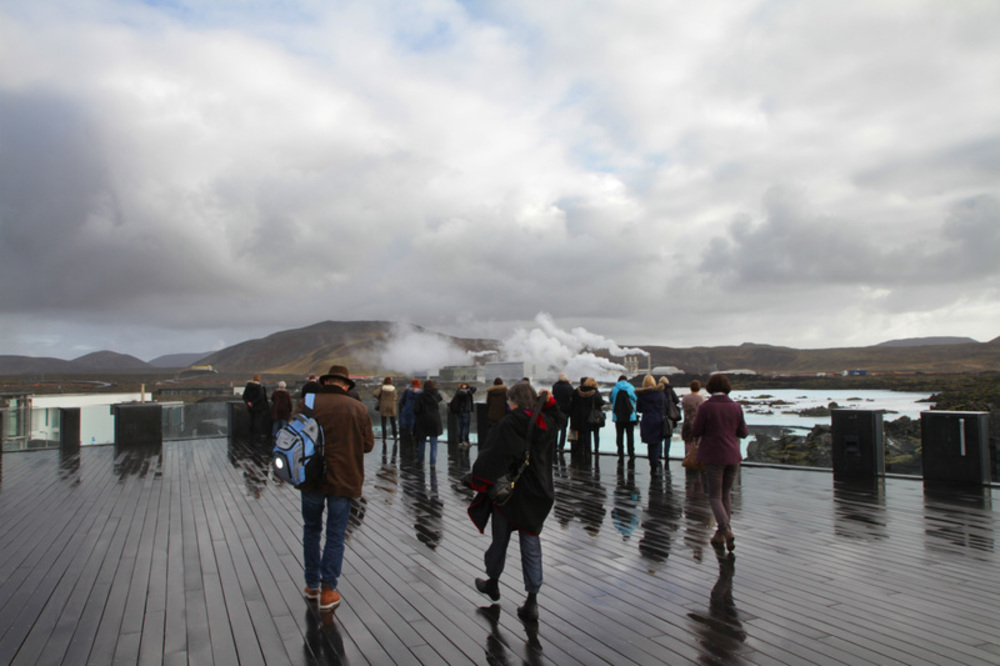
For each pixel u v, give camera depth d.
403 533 6.59
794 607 4.29
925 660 3.43
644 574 5.06
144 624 4.07
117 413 15.80
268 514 7.58
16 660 3.50
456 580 5.00
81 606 4.41
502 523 4.34
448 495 8.85
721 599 4.46
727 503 6.08
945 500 7.98
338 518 4.37
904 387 108.06
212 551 5.89
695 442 10.19
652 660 3.46
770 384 141.88
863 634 3.81
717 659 3.47
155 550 5.93
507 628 3.97
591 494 8.66
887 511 7.36
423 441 12.14
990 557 5.48
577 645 3.69
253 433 17.84
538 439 4.23
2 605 4.43
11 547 6.05
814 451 11.23
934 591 4.60
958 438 9.18
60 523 7.12
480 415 14.64
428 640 3.78
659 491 8.88
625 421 11.98
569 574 5.07
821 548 5.81
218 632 3.93
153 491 9.23
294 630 3.96
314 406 4.51
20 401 17.16
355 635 3.87
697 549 5.81
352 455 4.44
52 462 12.62
